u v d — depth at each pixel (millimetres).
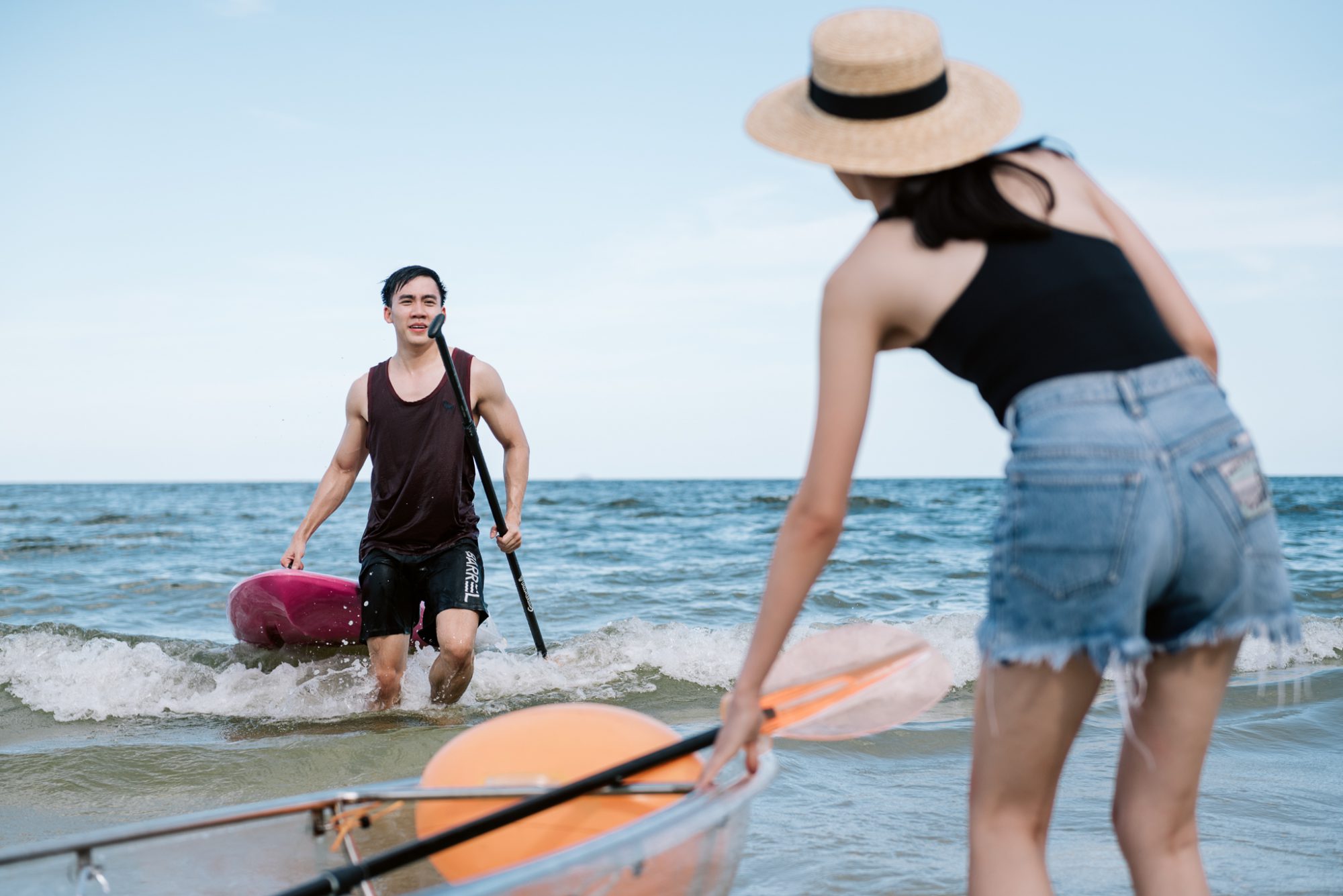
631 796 1781
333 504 4918
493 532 4922
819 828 2881
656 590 8445
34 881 1742
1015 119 1650
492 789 1815
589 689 4941
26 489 71500
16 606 8008
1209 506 1415
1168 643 1522
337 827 1957
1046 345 1468
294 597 5340
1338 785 3246
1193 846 1650
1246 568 1452
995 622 1510
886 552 11805
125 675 5129
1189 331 1688
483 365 4832
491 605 7684
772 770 1851
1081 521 1407
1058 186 1639
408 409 4578
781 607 1613
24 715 4547
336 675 5059
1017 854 1577
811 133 1639
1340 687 4609
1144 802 1630
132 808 3221
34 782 3420
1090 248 1531
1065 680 1506
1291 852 2641
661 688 4961
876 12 1644
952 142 1563
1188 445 1419
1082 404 1438
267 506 32094
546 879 1486
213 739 4078
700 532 16312
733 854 1779
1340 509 19062
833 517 1570
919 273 1524
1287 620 1484
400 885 2109
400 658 4598
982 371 1532
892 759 3594
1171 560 1420
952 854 2680
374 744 3838
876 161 1565
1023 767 1561
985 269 1502
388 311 4750
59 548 13703
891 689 1946
